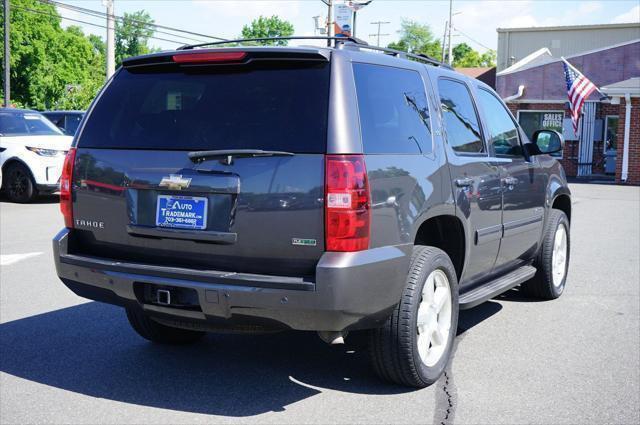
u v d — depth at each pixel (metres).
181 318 4.00
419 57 4.95
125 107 4.32
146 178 4.04
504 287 5.46
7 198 15.39
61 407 4.04
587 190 21.67
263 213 3.73
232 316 3.79
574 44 43.94
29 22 56.50
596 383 4.51
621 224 12.99
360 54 4.09
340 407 4.07
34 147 14.23
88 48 62.69
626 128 24.61
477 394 4.29
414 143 4.31
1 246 9.30
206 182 3.85
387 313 3.99
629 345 5.34
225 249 3.83
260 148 3.78
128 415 3.93
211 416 3.92
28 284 7.12
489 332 5.69
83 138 4.39
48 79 57.69
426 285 4.30
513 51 45.16
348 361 4.89
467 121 5.21
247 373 4.63
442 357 4.49
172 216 3.97
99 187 4.25
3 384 4.40
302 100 3.80
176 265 4.02
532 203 6.12
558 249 6.91
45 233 10.46
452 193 4.59
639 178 24.77
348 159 3.66
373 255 3.76
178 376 4.57
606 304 6.68
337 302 3.60
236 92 3.97
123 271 4.05
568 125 28.34
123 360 4.87
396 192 3.96
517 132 6.12
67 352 5.03
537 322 6.01
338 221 3.62
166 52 4.19
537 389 4.39
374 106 4.03
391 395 4.26
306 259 3.69
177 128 4.05
